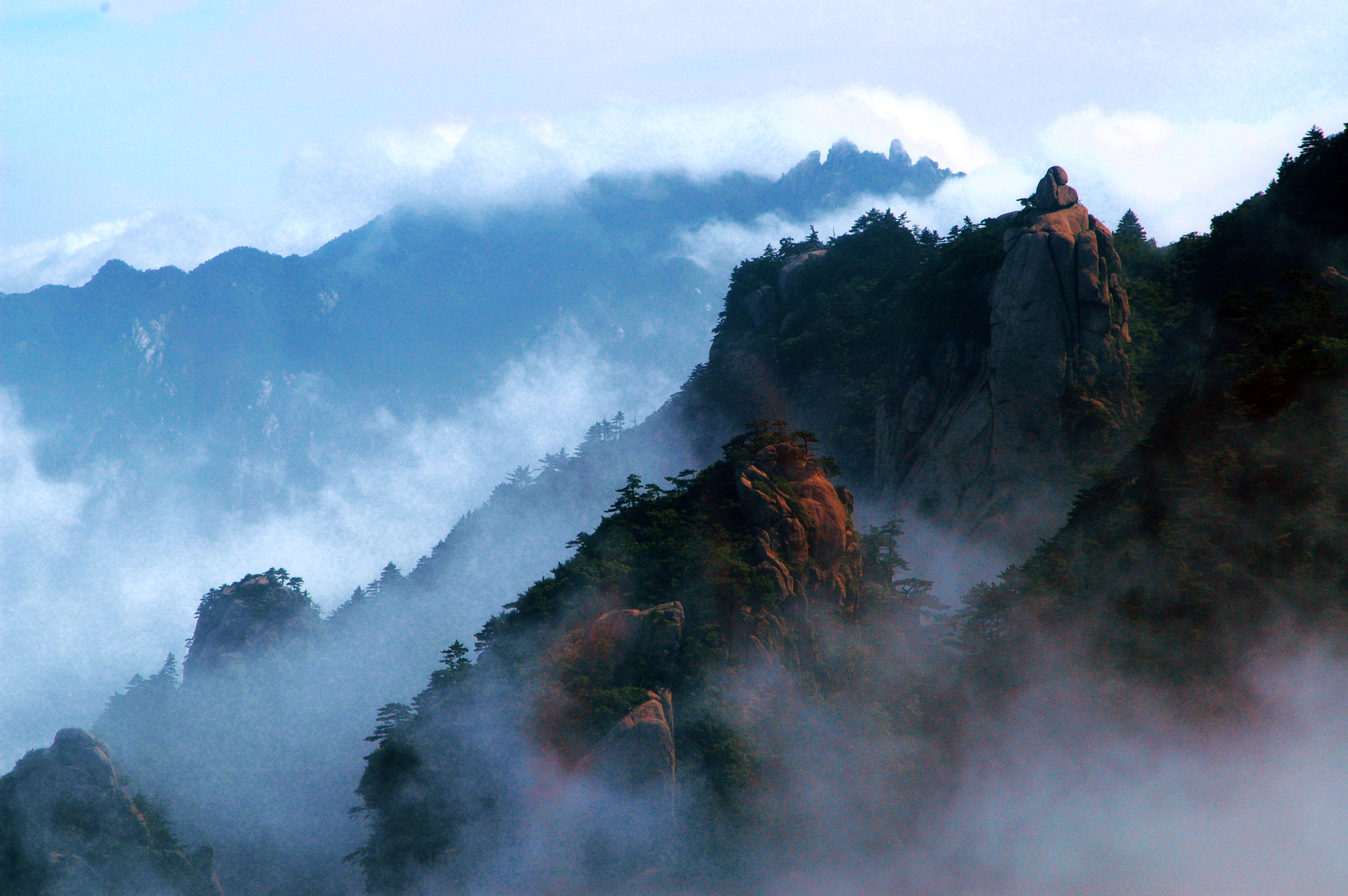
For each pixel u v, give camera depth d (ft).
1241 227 607.37
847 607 381.19
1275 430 360.48
